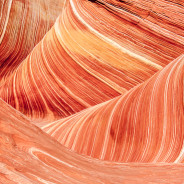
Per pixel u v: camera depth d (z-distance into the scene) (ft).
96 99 30.71
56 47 35.70
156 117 19.69
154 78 24.89
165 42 29.73
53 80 33.71
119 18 31.76
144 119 20.15
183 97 19.65
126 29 31.27
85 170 8.86
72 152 11.79
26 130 8.46
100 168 10.89
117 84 30.25
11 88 36.88
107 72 30.99
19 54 54.08
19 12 56.34
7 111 8.21
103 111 23.94
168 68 25.16
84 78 31.96
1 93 37.14
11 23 54.44
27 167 5.90
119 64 30.66
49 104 32.63
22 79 36.78
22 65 39.75
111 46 31.37
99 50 31.86
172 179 9.46
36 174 5.87
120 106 23.13
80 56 32.76
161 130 18.52
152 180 9.21
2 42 52.34
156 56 29.86
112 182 8.35
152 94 22.08
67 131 23.47
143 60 29.96
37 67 36.22
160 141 17.81
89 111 26.40
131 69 30.17
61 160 8.43
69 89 32.32
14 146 6.48
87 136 21.54
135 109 21.61
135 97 23.34
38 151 7.63
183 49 29.25
